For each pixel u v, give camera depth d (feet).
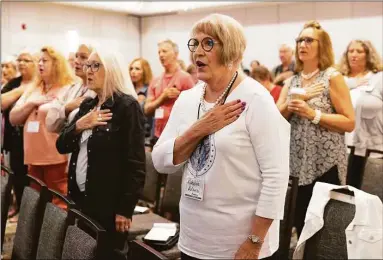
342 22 20.11
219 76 5.02
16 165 13.55
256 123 4.83
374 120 11.32
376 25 19.07
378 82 11.44
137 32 29.01
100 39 27.04
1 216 7.98
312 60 8.49
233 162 4.89
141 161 8.03
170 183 10.15
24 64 13.55
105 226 8.06
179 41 26.91
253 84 5.03
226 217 4.96
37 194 7.55
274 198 4.80
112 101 8.03
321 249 5.95
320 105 8.25
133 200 7.98
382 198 8.65
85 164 8.20
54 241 6.48
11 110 12.26
